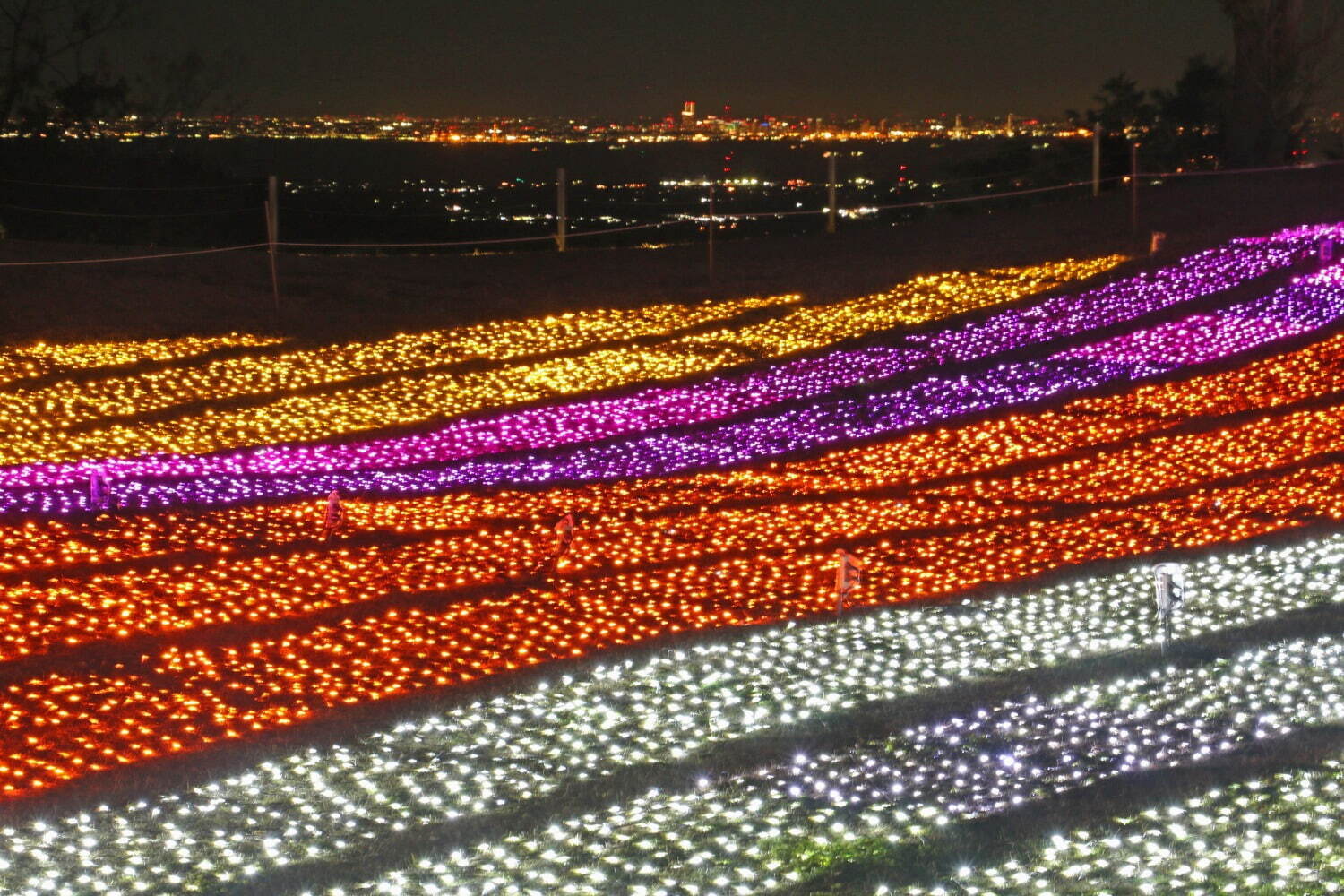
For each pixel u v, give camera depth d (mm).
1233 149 43531
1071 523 17078
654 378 25375
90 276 32188
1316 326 25562
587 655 13203
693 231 50344
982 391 23688
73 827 9906
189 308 29859
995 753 10672
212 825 9922
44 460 21000
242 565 16094
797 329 28219
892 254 34406
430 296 31578
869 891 8609
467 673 12891
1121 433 21094
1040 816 9461
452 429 22766
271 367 26188
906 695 11945
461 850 9359
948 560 15875
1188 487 18297
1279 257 29953
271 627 14078
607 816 9867
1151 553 15602
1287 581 14320
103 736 11586
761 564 15969
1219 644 12688
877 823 9508
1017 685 12000
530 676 12664
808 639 13461
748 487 19453
